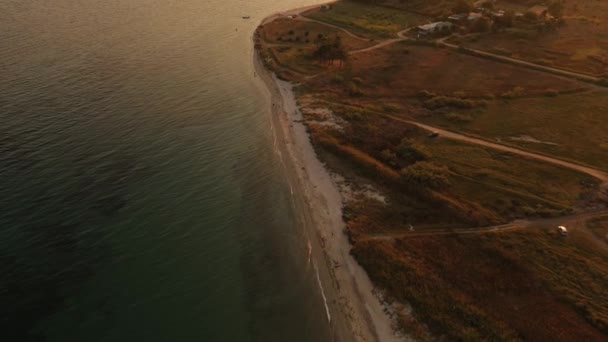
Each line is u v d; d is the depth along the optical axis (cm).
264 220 5559
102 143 6912
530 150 6925
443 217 5569
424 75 10000
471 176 6303
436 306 4309
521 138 7281
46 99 8138
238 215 5616
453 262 4834
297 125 7900
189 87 9312
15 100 7981
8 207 5362
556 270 4675
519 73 9988
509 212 5578
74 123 7394
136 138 7162
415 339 4056
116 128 7388
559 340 3928
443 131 7562
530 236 5153
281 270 4806
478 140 7250
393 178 6284
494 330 4028
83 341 3900
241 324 4153
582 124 7694
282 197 6022
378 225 5453
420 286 4534
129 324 4084
